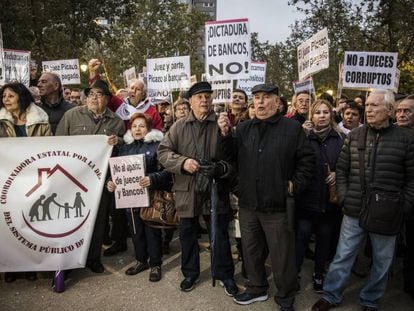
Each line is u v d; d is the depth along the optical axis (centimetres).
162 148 423
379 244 379
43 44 1883
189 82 709
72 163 435
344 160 398
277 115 386
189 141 417
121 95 724
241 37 441
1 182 419
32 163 426
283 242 384
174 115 710
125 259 513
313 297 430
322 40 578
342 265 394
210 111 422
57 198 431
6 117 435
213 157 411
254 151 384
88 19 1992
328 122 441
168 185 451
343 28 1930
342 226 398
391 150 368
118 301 409
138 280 455
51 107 525
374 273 387
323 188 428
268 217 387
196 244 437
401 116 453
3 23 1587
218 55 446
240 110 602
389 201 362
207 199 418
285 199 379
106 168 446
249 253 407
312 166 378
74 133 475
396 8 1712
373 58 601
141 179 437
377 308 398
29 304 401
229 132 391
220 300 414
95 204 441
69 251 433
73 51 1970
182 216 421
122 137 489
